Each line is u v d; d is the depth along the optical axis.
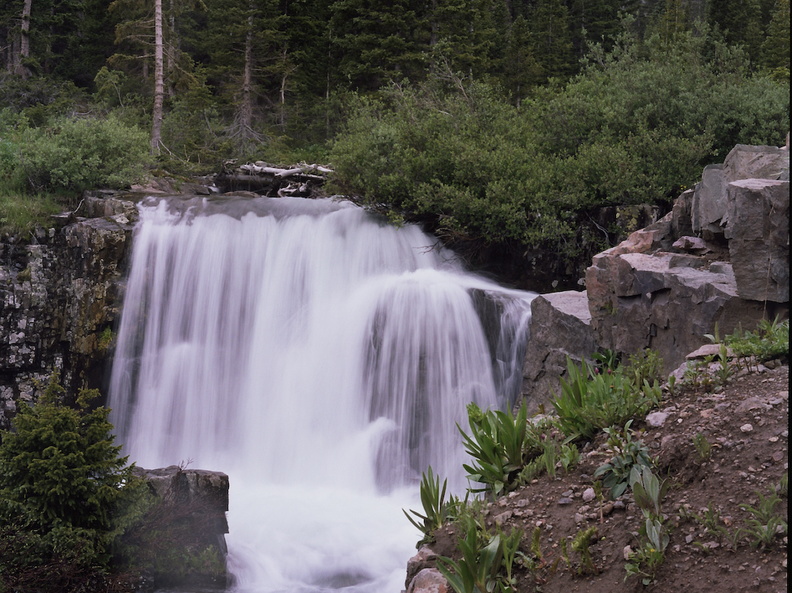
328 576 9.78
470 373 13.44
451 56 32.09
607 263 9.88
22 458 8.57
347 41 33.19
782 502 4.35
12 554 8.02
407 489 13.13
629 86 17.42
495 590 4.63
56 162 18.39
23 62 35.56
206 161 27.09
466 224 15.84
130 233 15.99
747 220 7.46
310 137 33.59
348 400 14.17
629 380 6.38
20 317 15.69
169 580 8.98
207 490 9.48
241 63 35.53
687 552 4.38
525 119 18.83
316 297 15.49
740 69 17.78
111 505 8.84
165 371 15.62
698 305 8.09
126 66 35.81
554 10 46.44
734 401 5.51
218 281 15.90
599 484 5.14
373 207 16.97
